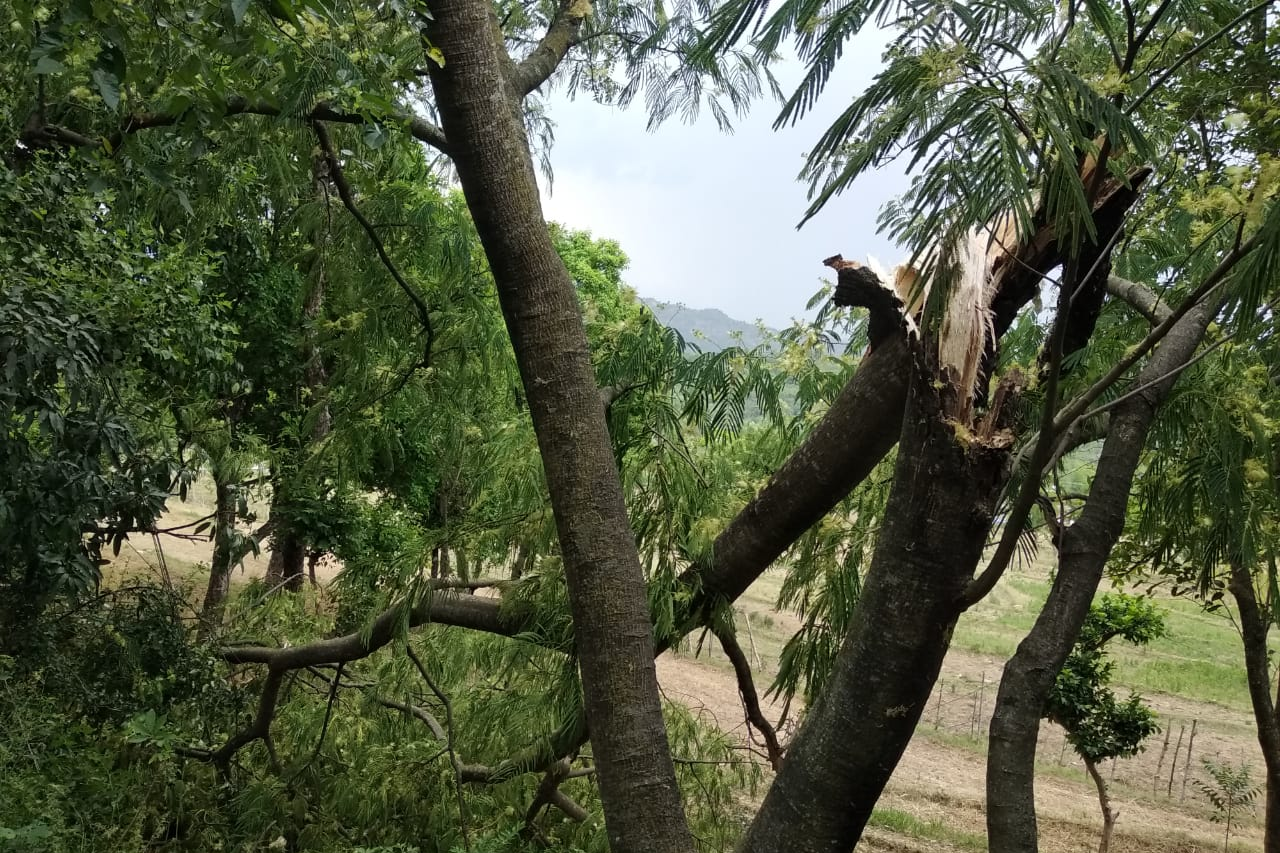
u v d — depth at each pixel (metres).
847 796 1.73
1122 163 1.49
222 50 2.11
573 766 4.95
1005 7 1.09
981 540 1.71
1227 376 2.42
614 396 2.97
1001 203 0.98
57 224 3.21
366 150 4.06
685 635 2.78
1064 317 1.41
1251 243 1.16
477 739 4.17
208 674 4.69
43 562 3.54
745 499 2.96
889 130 1.02
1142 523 2.94
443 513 4.66
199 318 3.88
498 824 4.63
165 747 4.09
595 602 2.02
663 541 2.76
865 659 1.73
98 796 4.11
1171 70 1.23
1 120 2.93
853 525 2.92
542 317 2.11
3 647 3.89
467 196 2.15
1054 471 2.30
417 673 4.96
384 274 4.23
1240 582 4.56
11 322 2.79
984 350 1.73
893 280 2.06
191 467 4.73
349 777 4.80
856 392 2.23
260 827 4.65
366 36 2.57
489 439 3.80
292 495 6.59
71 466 3.32
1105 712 7.16
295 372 7.55
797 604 2.97
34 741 3.87
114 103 1.81
